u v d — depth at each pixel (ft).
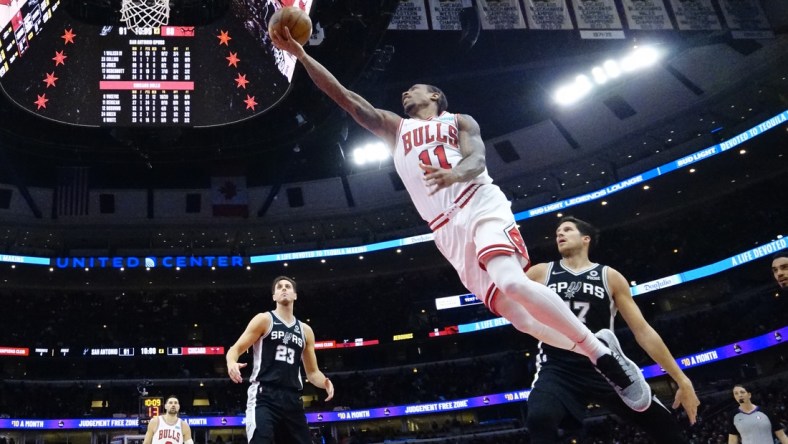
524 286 10.39
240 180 122.42
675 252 116.57
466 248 11.24
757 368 103.19
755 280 112.68
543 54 96.17
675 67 104.58
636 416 12.46
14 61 51.26
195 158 71.56
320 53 59.41
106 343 118.11
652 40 87.66
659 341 13.21
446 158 11.46
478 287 11.46
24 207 116.67
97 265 117.60
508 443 104.17
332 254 124.26
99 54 53.52
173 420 33.99
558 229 14.78
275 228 128.26
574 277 14.12
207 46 54.29
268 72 55.06
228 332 124.57
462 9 70.95
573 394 12.61
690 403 12.67
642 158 117.60
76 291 128.16
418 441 106.83
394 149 12.25
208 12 54.29
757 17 79.51
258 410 17.63
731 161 108.58
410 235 125.90
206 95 54.24
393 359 127.24
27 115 61.11
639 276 114.52
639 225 125.80
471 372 119.55
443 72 97.25
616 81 107.55
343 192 125.59
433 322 123.65
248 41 54.29
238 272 127.75
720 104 107.24
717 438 81.46
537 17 72.74
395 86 97.50
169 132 58.18
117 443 62.13
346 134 75.05
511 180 121.90
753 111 109.29
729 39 91.04
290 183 124.77
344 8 54.54
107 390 115.34
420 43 89.45
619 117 112.37
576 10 73.97
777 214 109.91
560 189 124.16
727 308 108.17
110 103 53.62
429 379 119.65
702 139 110.32
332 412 111.34
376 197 125.80
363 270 133.80
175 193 122.31
